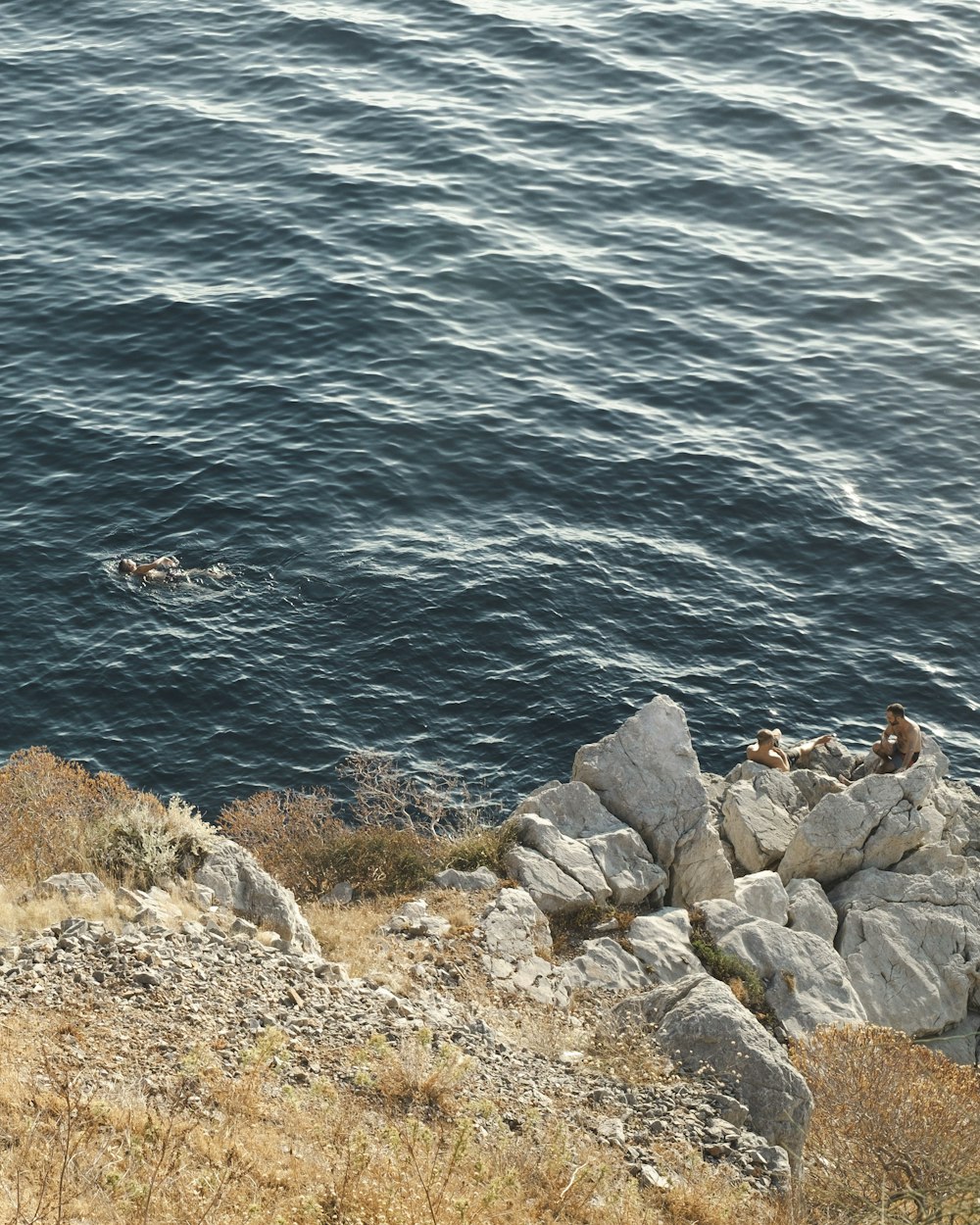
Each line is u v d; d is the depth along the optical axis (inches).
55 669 1047.0
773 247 1668.3
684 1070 537.3
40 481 1230.9
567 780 989.8
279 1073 454.0
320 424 1317.7
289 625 1098.1
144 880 639.8
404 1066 479.2
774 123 1931.6
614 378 1424.7
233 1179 374.3
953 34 2185.0
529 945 647.1
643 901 729.0
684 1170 469.7
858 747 1035.9
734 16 2224.4
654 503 1256.8
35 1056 427.2
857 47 2139.5
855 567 1202.6
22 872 653.9
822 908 737.0
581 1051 555.5
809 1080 556.7
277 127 1852.9
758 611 1152.2
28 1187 346.9
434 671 1069.8
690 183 1784.0
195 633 1082.7
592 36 2150.6
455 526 1213.1
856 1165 493.4
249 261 1567.4
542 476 1275.8
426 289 1536.7
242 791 961.5
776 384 1429.6
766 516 1249.4
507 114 1919.3
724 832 840.9
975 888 760.3
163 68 2005.4
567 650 1097.4
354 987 546.3
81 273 1530.5
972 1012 716.7
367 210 1673.2
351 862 746.2
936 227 1721.2
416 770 985.5
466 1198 378.9
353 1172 385.4
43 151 1775.3
